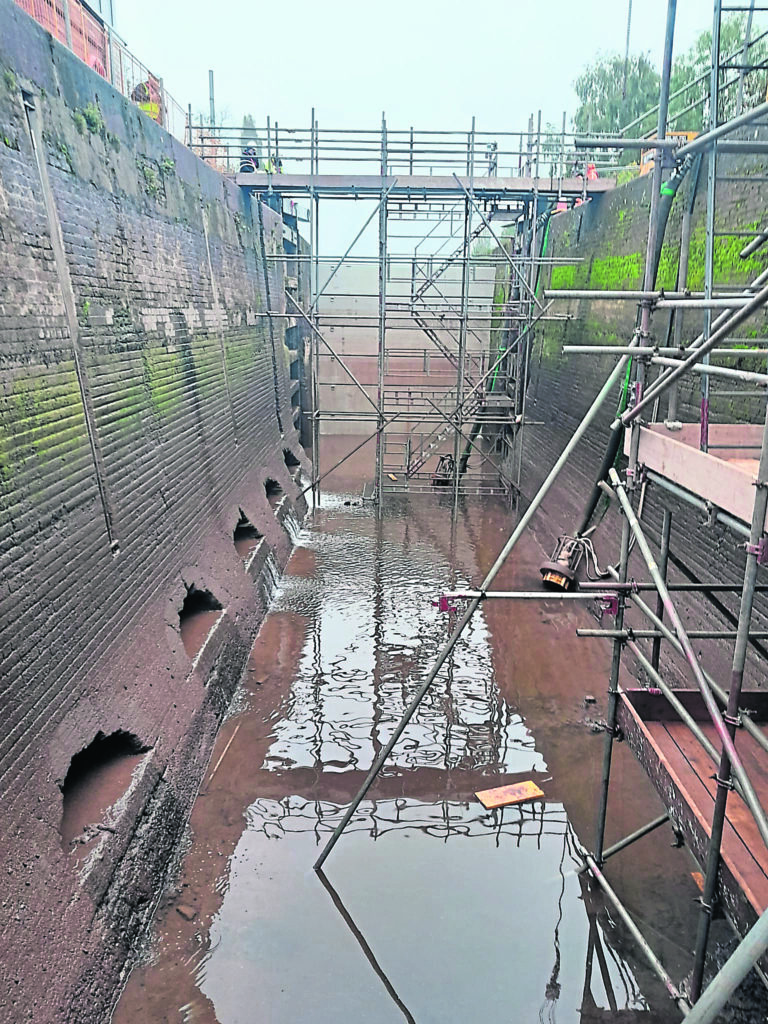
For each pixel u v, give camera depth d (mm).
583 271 10227
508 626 7734
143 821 4340
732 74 8367
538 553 9781
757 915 2553
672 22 3711
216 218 8672
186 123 10047
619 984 3756
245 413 9477
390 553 9773
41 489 4105
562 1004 3637
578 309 10398
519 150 11430
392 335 16781
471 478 13891
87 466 4730
